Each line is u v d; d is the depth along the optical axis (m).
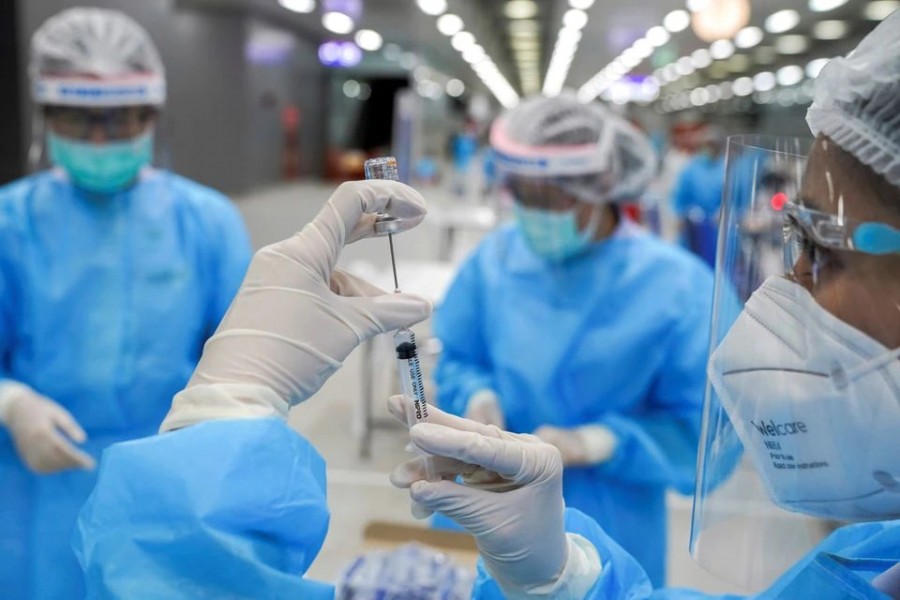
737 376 0.68
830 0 7.40
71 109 1.60
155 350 1.68
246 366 0.65
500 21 10.55
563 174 1.50
